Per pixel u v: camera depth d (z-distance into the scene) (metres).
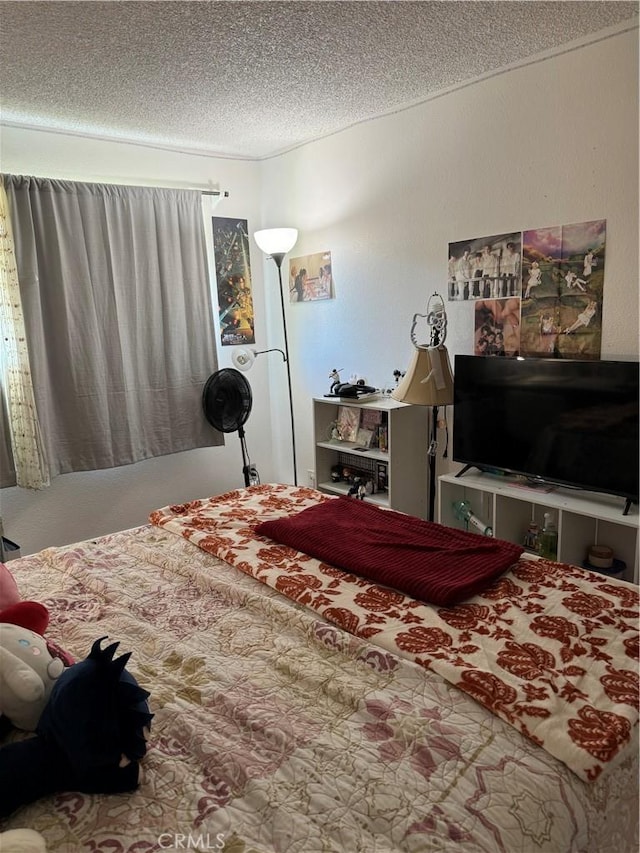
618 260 2.42
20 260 3.02
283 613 1.62
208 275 3.77
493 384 2.75
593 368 2.37
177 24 2.06
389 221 3.29
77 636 1.58
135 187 3.39
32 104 2.82
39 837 0.96
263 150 3.88
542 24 2.23
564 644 1.42
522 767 1.08
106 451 3.36
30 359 3.06
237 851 0.95
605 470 2.39
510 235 2.75
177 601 1.77
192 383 3.75
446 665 1.33
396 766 1.09
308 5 1.97
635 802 1.22
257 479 4.09
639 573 2.34
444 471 3.21
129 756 1.10
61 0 1.86
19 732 1.18
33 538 3.34
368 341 3.56
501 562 1.78
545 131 2.56
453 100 2.86
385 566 1.79
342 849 0.95
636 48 2.24
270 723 1.22
